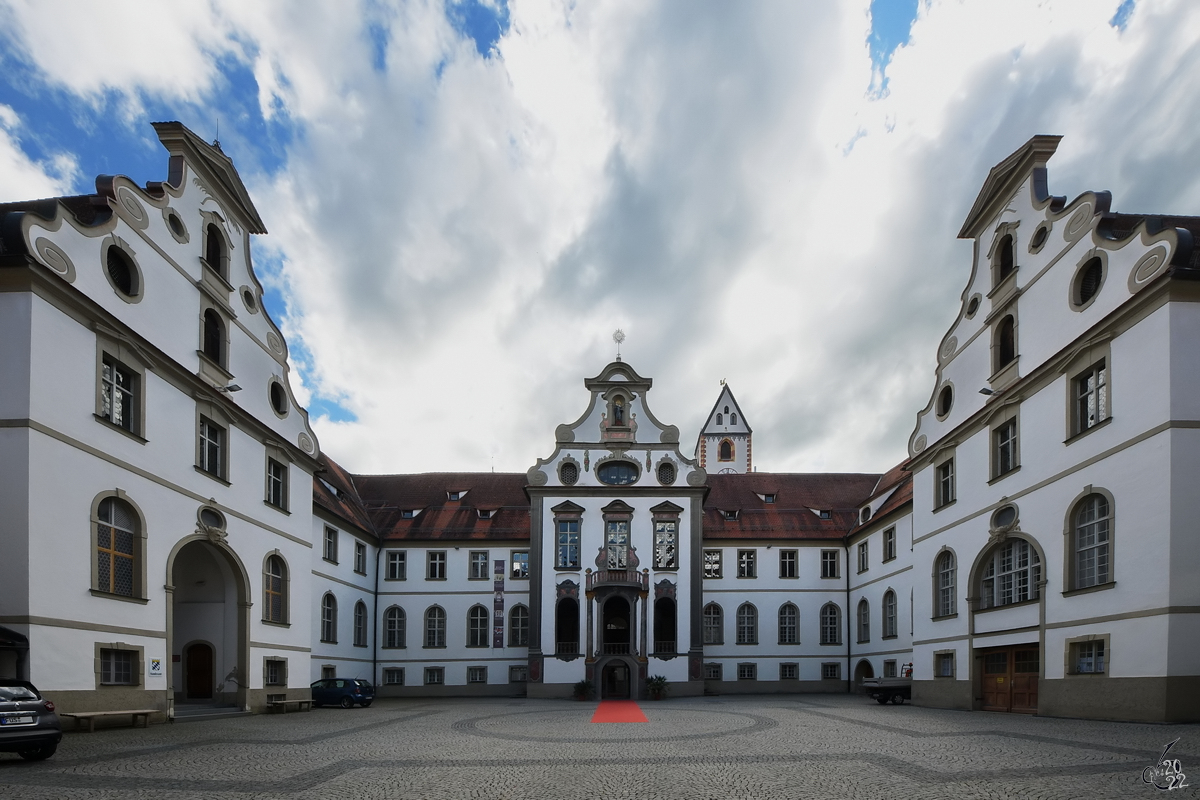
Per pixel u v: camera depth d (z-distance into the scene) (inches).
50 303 738.2
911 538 1556.3
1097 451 856.9
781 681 1879.9
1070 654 881.5
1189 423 750.5
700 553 1754.4
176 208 978.1
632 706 1315.2
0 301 716.0
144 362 878.4
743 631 1902.1
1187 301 765.3
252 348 1167.0
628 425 1814.7
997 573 1070.4
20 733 520.4
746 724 882.1
